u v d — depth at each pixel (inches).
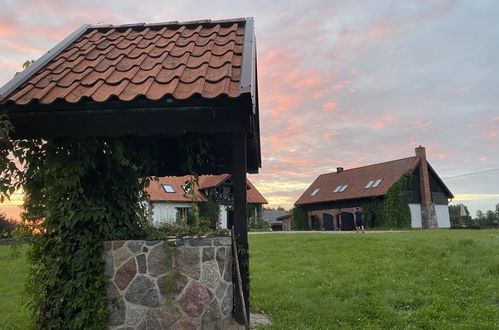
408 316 258.7
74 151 170.2
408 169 1362.0
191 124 161.0
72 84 166.9
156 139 203.9
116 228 181.0
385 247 515.8
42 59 188.5
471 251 449.7
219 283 169.0
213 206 1273.4
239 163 172.4
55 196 175.5
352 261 441.4
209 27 227.3
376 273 375.2
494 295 299.3
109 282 167.5
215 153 235.3
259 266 434.6
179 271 165.3
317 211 1659.7
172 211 1236.5
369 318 262.7
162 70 176.6
